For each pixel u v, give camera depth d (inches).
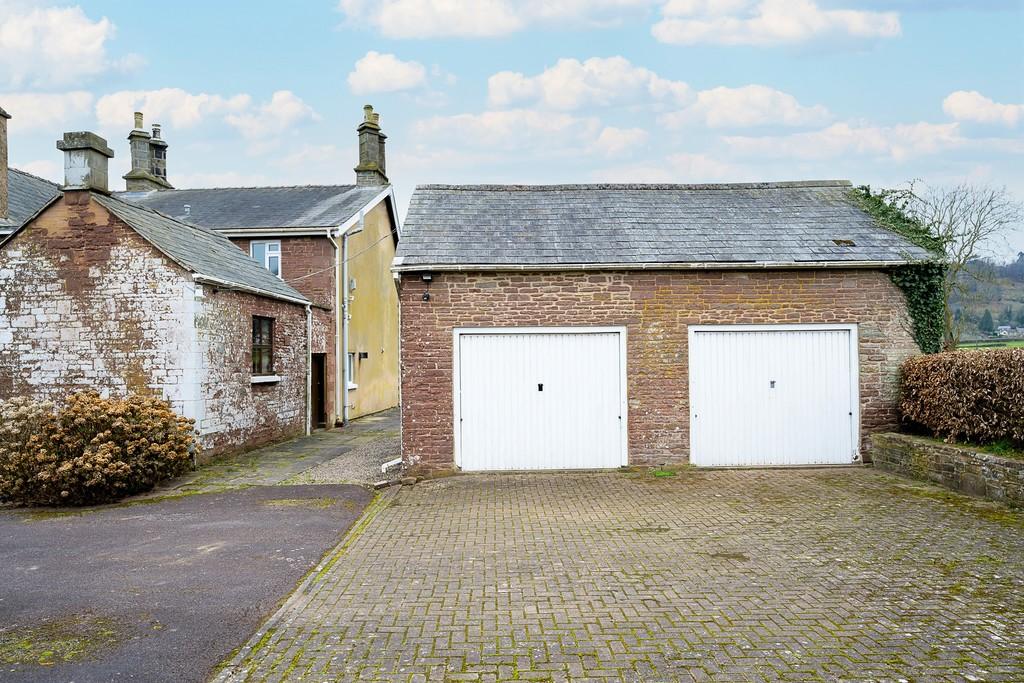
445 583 244.1
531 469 466.3
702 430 470.9
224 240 719.1
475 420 465.4
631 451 468.4
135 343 510.3
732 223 521.3
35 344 522.0
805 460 472.4
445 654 186.1
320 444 649.6
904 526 308.7
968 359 386.9
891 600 219.9
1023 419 344.2
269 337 650.8
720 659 180.1
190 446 496.1
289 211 892.0
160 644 195.0
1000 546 274.8
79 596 235.5
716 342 471.5
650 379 468.8
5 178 721.6
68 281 519.2
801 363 473.4
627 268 462.6
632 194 577.6
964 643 187.0
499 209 542.0
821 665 175.6
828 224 519.8
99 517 363.3
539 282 466.0
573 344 469.1
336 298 832.9
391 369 1100.5
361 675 175.0
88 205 518.0
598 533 309.1
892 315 474.6
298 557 278.7
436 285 462.6
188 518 353.4
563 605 220.5
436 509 365.7
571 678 171.2
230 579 251.6
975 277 809.5
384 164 1033.5
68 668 180.1
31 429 407.8
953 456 387.5
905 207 531.2
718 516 336.2
